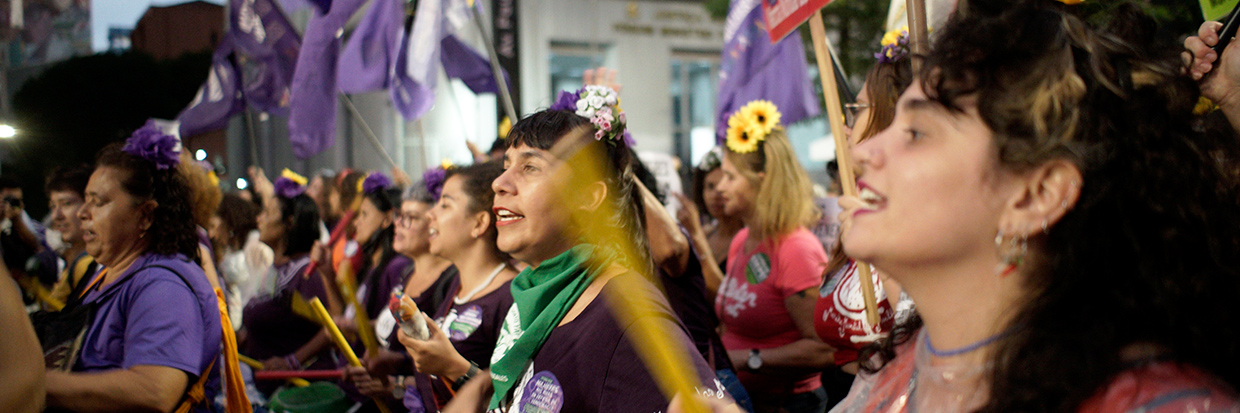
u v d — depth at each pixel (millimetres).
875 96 1601
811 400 2828
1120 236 756
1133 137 759
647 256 1724
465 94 13695
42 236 5461
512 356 1557
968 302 830
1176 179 763
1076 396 729
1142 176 755
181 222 2350
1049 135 740
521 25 13555
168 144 2328
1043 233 789
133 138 2314
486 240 2434
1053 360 746
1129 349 747
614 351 1398
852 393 1193
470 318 2250
